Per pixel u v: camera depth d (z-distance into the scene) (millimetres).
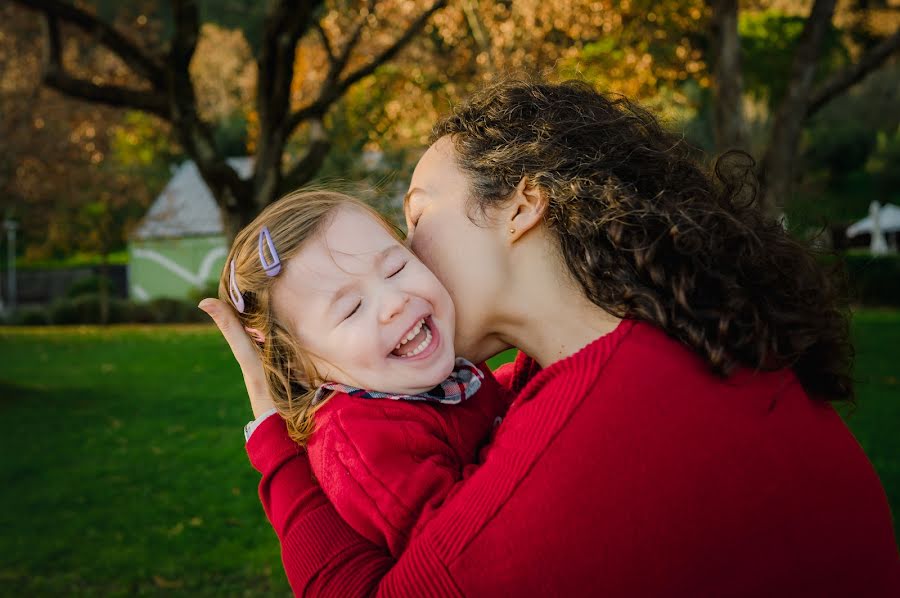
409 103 14391
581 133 1231
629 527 954
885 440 6711
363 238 1333
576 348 1170
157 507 5988
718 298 1071
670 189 1188
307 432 1305
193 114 9977
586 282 1133
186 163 35531
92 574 4773
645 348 1048
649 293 1075
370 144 15641
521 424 1049
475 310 1255
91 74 15102
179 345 16406
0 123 17797
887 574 1033
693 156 1311
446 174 1285
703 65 12234
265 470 1337
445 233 1265
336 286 1304
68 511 5996
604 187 1149
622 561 950
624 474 969
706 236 1097
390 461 1178
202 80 26516
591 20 12430
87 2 13656
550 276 1189
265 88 10391
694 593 948
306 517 1216
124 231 30828
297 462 1328
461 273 1249
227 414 9242
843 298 1271
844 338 1198
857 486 1047
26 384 11930
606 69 12047
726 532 954
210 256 32812
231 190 10289
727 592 950
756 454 986
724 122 9406
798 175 9312
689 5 11312
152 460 7352
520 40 13266
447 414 1344
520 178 1204
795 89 9156
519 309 1217
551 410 1025
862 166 31562
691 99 16609
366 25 12586
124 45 9789
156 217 30141
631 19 11812
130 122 20688
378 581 1105
